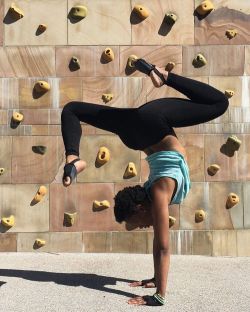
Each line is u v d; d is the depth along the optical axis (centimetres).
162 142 384
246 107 588
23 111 589
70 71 593
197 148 586
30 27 596
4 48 594
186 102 378
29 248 580
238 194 583
